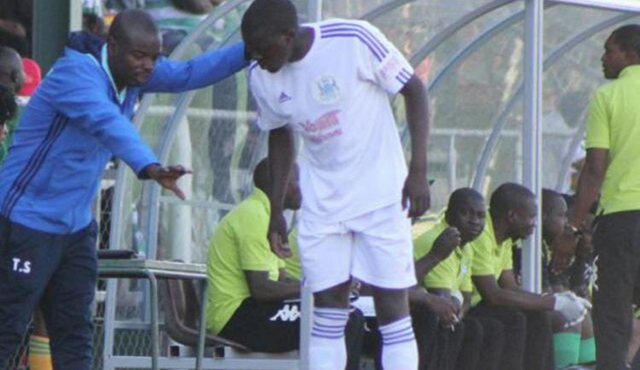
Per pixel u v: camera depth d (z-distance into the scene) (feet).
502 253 113.29
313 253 77.77
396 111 121.70
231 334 101.96
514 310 109.40
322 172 77.46
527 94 112.06
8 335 78.02
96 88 75.82
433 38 118.93
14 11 124.47
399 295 77.77
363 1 112.98
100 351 107.86
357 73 75.87
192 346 101.35
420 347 100.94
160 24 126.62
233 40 107.55
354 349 97.55
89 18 123.13
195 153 111.65
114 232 104.94
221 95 112.06
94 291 81.00
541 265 119.14
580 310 111.04
